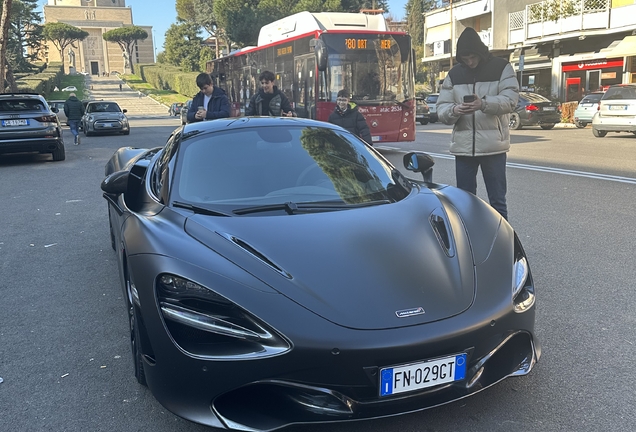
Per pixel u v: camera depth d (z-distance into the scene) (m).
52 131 13.25
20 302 4.38
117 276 4.94
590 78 29.97
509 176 9.83
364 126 7.66
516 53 35.16
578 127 23.27
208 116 8.02
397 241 2.73
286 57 14.63
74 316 4.07
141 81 97.81
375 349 2.21
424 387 2.30
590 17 28.50
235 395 2.32
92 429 2.64
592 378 2.96
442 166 11.19
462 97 4.98
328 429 2.54
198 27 77.88
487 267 2.68
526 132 21.03
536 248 5.42
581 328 3.59
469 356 2.36
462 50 4.83
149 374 2.50
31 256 5.64
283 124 3.89
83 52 122.56
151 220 2.96
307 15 13.85
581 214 6.78
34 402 2.90
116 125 23.14
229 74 19.36
